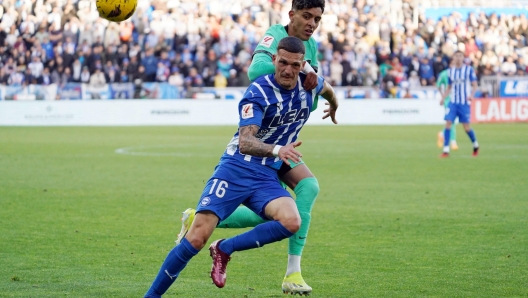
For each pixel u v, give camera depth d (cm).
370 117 4253
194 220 695
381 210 1309
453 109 2348
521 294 743
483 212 1283
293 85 690
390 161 2208
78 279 802
